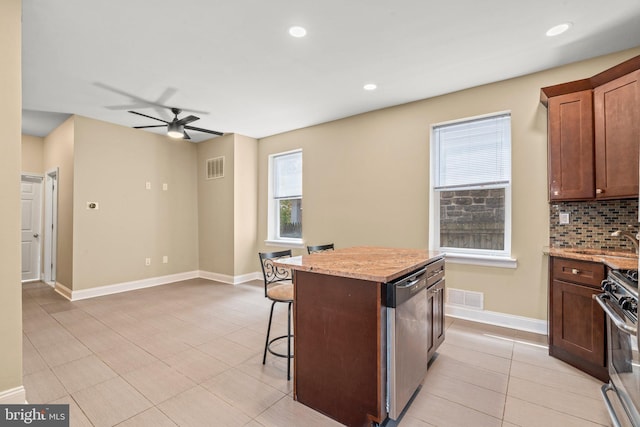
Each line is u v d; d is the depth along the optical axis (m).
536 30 2.38
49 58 2.77
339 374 1.77
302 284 1.94
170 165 5.45
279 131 5.13
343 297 1.75
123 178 4.82
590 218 2.78
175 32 2.40
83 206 4.38
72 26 2.30
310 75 3.14
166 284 5.23
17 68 1.86
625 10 2.14
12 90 1.85
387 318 1.66
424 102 3.72
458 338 2.91
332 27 2.35
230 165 5.29
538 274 3.04
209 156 5.65
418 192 3.75
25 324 3.34
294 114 4.27
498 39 2.50
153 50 2.65
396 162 3.92
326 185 4.58
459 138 3.58
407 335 1.79
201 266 5.78
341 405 1.76
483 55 2.75
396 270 1.75
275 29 2.37
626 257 2.21
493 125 3.38
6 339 1.81
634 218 2.57
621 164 2.32
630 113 2.26
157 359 2.54
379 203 4.05
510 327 3.16
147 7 2.10
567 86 2.61
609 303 1.75
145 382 2.20
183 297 4.41
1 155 1.81
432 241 3.68
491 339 2.89
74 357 2.58
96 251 4.50
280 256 2.82
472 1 2.06
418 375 1.95
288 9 2.14
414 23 2.30
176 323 3.37
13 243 1.84
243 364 2.46
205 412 1.87
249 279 5.48
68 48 2.61
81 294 4.34
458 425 1.74
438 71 3.05
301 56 2.77
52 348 2.74
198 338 2.97
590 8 2.12
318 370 1.86
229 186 5.30
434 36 2.47
